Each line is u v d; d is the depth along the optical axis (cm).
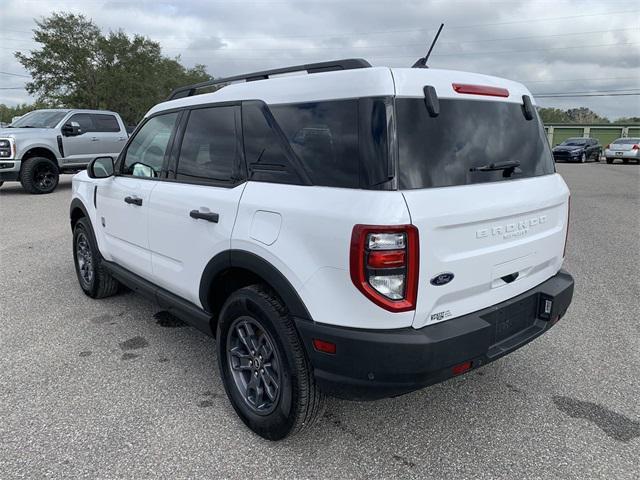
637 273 607
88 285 498
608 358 381
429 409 312
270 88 278
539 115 314
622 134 4772
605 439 282
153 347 394
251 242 261
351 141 233
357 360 227
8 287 537
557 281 311
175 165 341
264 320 262
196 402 317
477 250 246
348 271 221
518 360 378
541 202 283
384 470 256
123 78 4003
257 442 278
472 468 258
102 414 302
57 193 1303
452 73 258
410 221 215
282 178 259
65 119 1299
